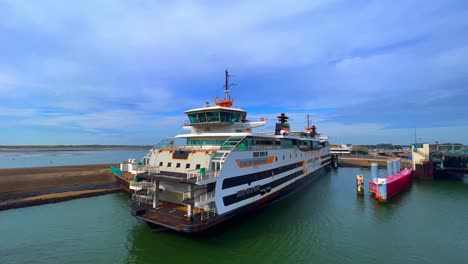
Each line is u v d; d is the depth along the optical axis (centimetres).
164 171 2258
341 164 8088
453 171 5134
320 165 5559
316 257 1758
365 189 4116
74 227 2311
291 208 2909
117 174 4184
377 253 1825
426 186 4394
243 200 2203
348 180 5047
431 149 5956
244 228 2255
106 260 1703
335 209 2897
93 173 4784
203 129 2800
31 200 3180
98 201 3328
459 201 3300
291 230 2225
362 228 2303
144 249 1839
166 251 1812
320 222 2442
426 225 2389
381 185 3294
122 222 2445
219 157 2031
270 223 2392
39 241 1995
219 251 1817
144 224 2319
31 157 12900
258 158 2489
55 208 2967
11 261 1675
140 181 2327
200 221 1758
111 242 1978
